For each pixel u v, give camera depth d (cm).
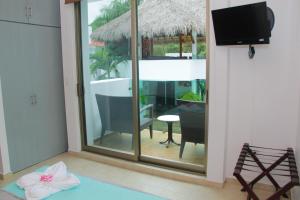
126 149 361
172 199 262
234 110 273
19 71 316
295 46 239
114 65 345
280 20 241
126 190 193
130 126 350
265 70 254
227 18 230
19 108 320
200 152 319
